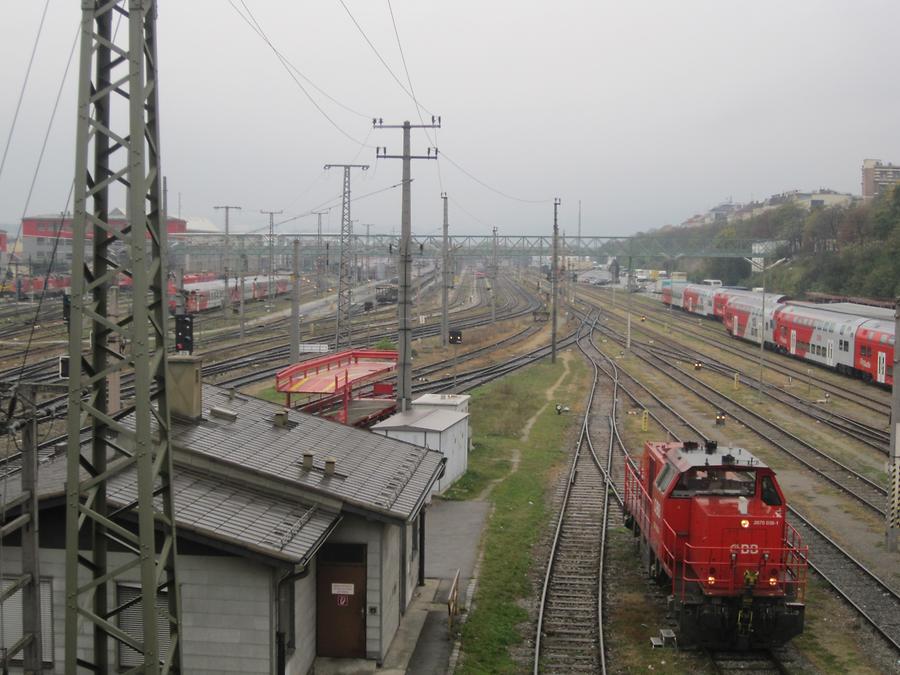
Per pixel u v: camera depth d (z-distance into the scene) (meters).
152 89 12.08
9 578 15.41
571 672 17.64
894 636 19.23
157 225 12.39
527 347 84.25
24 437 12.12
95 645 12.68
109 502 14.68
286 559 14.75
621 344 86.94
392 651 18.66
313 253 125.12
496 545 25.81
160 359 12.48
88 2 11.52
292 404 33.53
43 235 132.00
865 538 26.52
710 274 160.12
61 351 62.72
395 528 19.48
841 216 132.75
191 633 15.41
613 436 43.25
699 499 19.33
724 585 18.39
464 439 34.62
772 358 78.06
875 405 52.78
